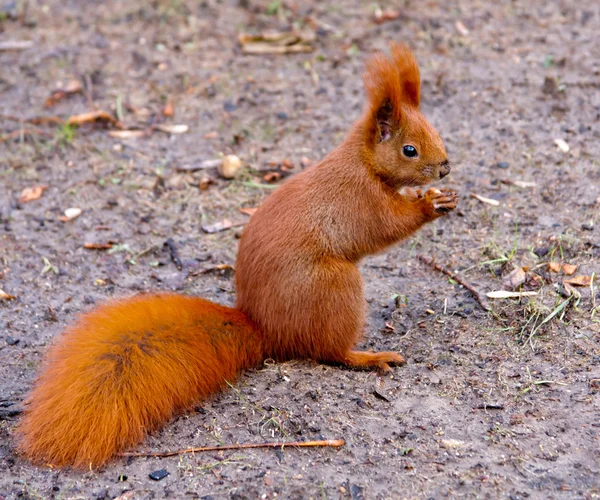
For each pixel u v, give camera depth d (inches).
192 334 339.6
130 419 312.3
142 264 465.4
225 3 746.8
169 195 525.3
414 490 291.1
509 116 577.9
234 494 292.7
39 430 305.9
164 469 307.0
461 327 390.0
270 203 369.4
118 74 656.4
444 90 611.8
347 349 362.3
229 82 642.8
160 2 748.6
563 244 440.5
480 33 687.1
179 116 607.5
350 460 307.3
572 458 302.4
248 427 327.0
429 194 370.3
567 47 657.0
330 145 565.3
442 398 340.8
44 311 422.9
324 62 665.0
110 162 556.4
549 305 393.7
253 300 360.8
